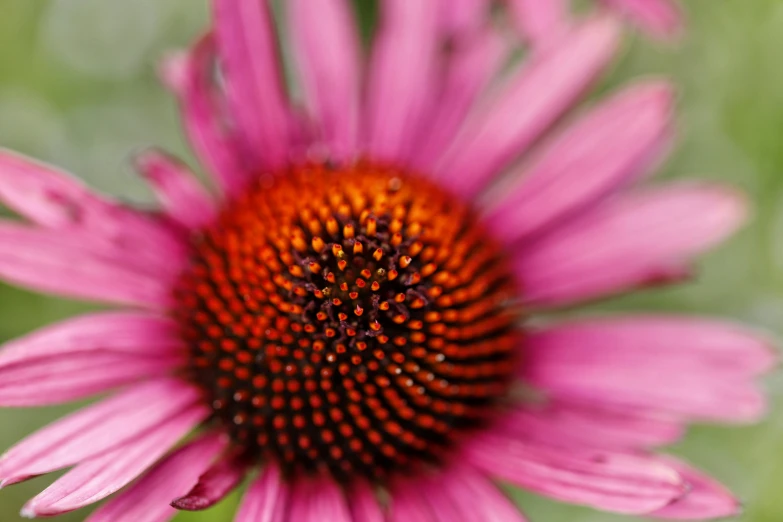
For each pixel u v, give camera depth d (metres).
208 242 0.23
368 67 0.25
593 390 0.24
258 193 0.24
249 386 0.23
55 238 0.23
